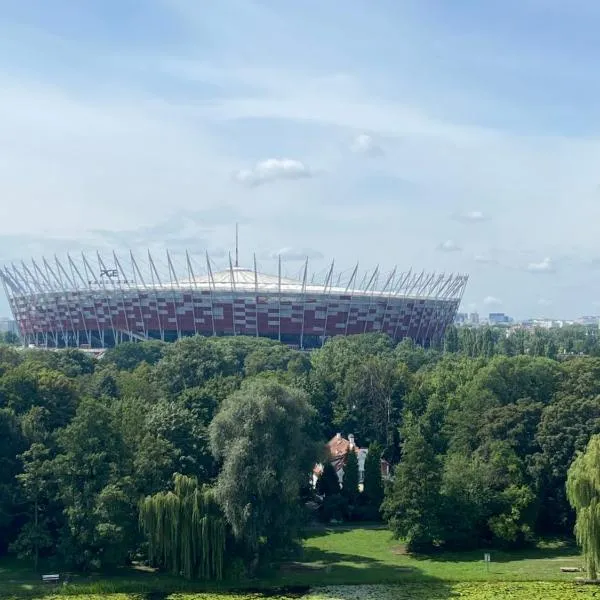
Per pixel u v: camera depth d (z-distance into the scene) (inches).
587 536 3169.3
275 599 2984.7
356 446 5177.2
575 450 3873.0
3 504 3383.4
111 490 3216.0
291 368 6865.2
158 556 3240.7
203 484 3371.1
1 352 5669.3
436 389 5374.0
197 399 4227.4
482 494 3818.9
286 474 3198.8
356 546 3858.3
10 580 3184.1
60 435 3489.2
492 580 3225.9
